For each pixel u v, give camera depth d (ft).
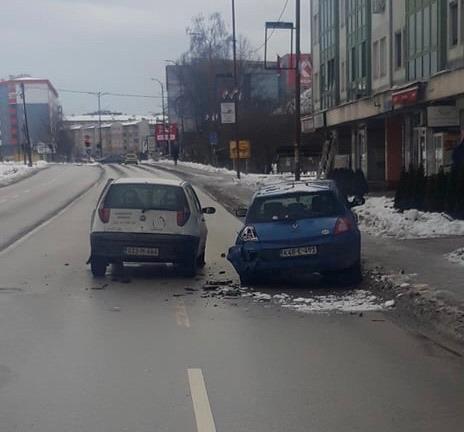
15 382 23.34
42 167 273.13
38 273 46.24
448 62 83.82
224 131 242.17
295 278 44.11
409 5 96.84
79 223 80.43
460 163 69.97
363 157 133.59
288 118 221.25
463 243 53.16
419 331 30.60
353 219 42.14
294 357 26.48
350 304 36.09
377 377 23.98
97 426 19.40
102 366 25.25
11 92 456.45
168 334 30.09
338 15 138.72
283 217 41.42
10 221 82.84
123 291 40.16
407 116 108.68
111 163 343.87
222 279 44.16
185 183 47.16
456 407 20.99
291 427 19.35
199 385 23.07
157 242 43.75
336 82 139.74
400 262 45.34
